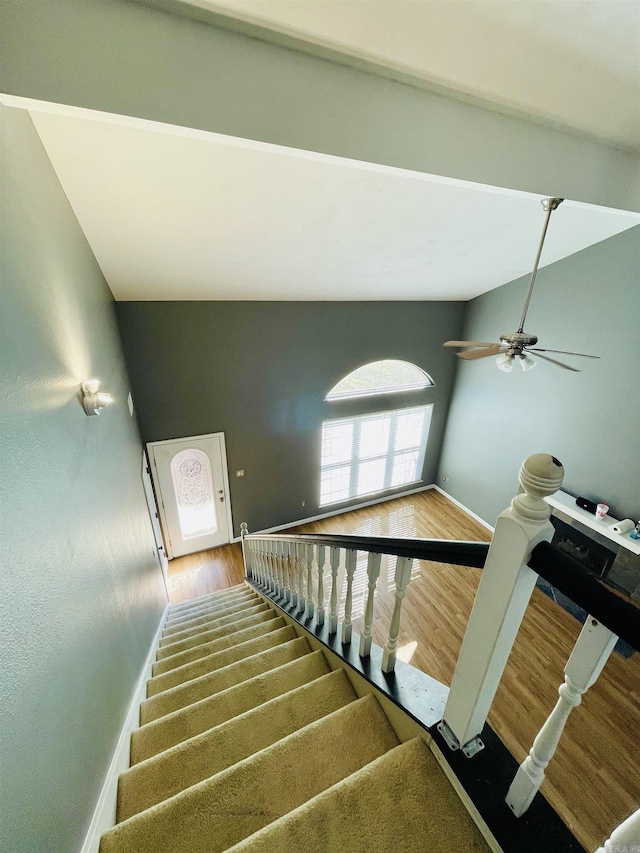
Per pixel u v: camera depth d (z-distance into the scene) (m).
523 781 0.81
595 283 3.66
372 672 1.38
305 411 4.93
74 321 1.75
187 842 1.00
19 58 0.88
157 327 3.78
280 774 1.12
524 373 4.57
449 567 4.46
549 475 0.67
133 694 1.85
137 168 1.79
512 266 4.08
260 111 1.13
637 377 3.45
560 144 1.71
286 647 2.02
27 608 0.86
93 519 1.57
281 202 2.27
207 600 3.98
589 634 0.64
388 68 1.22
